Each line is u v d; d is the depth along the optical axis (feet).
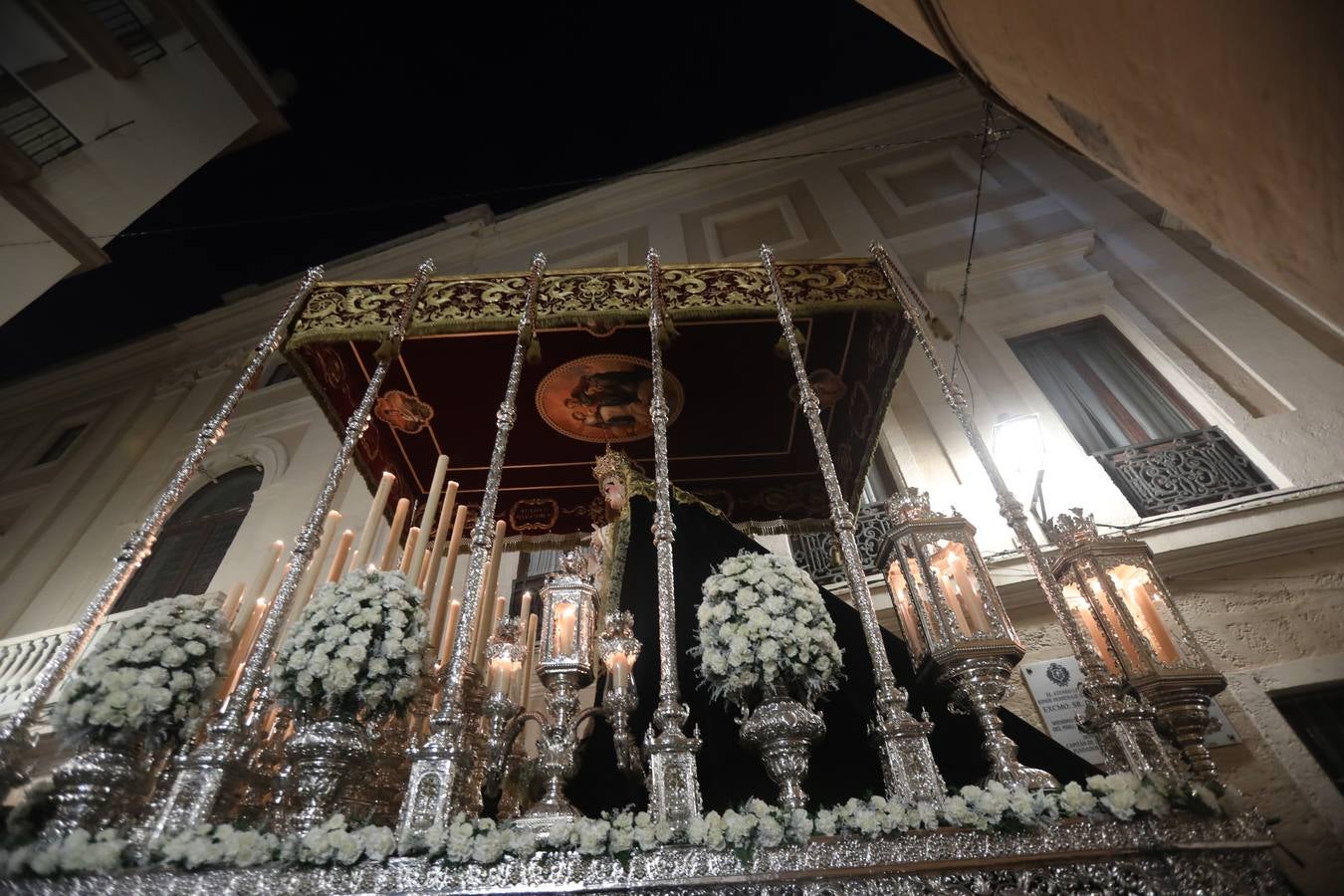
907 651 12.51
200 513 33.88
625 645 11.53
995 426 20.65
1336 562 17.11
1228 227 7.76
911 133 39.34
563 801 9.70
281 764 10.09
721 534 14.44
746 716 9.91
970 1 9.42
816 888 7.17
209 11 33.73
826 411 20.11
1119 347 25.11
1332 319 7.39
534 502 21.89
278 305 45.11
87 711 8.68
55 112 27.32
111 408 43.91
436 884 7.23
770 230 37.04
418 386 18.60
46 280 26.99
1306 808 14.16
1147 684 11.59
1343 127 5.34
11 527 36.81
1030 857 7.25
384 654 9.75
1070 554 13.62
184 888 7.12
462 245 43.86
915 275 30.37
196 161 32.96
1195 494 19.79
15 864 7.11
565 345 18.15
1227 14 5.73
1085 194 31.45
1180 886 7.13
